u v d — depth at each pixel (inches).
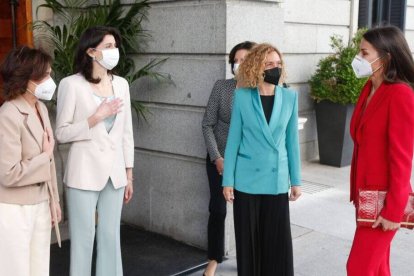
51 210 115.9
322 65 296.7
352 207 229.8
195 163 182.2
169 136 189.0
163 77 185.6
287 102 128.0
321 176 280.1
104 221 133.6
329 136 300.2
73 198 128.6
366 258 111.4
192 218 185.9
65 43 190.5
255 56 125.7
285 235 129.6
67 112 126.6
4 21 196.9
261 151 126.9
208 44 170.4
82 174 127.0
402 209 104.8
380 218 107.2
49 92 109.7
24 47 108.5
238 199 130.4
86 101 127.3
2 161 103.9
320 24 310.8
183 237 189.9
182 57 180.4
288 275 130.3
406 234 196.9
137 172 202.8
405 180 104.7
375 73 111.2
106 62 127.5
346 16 326.3
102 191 132.0
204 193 181.0
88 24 187.5
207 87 173.0
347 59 286.2
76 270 131.5
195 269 167.0
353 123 116.0
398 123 104.7
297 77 303.0
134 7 187.6
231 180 130.9
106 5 191.2
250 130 127.6
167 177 192.2
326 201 237.8
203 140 178.2
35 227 112.7
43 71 107.5
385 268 117.3
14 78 105.9
